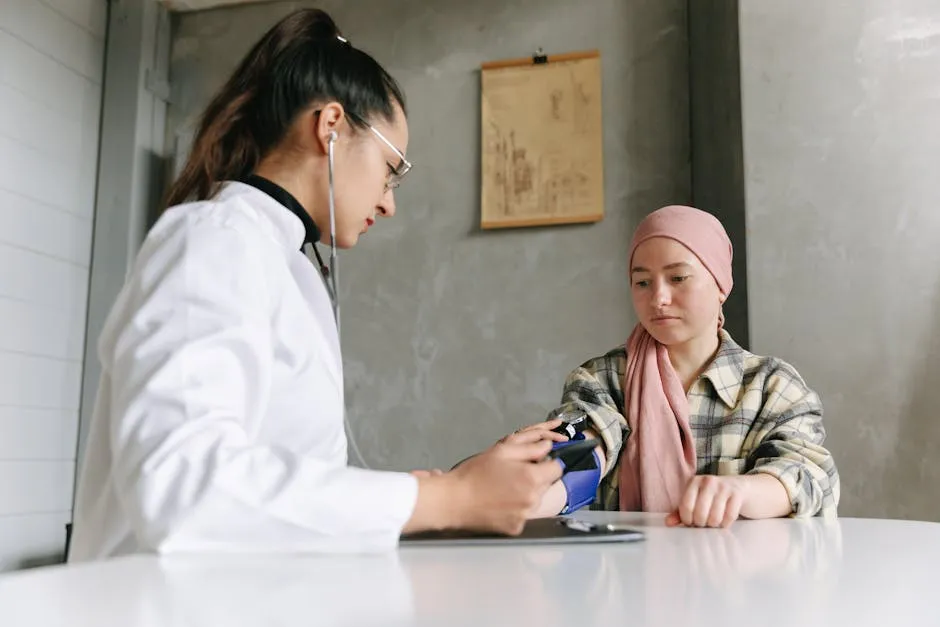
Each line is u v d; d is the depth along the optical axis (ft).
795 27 8.38
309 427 2.86
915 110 8.02
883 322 7.80
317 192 3.43
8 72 10.27
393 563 1.97
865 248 7.93
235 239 2.62
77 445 11.10
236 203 3.07
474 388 10.33
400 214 10.89
